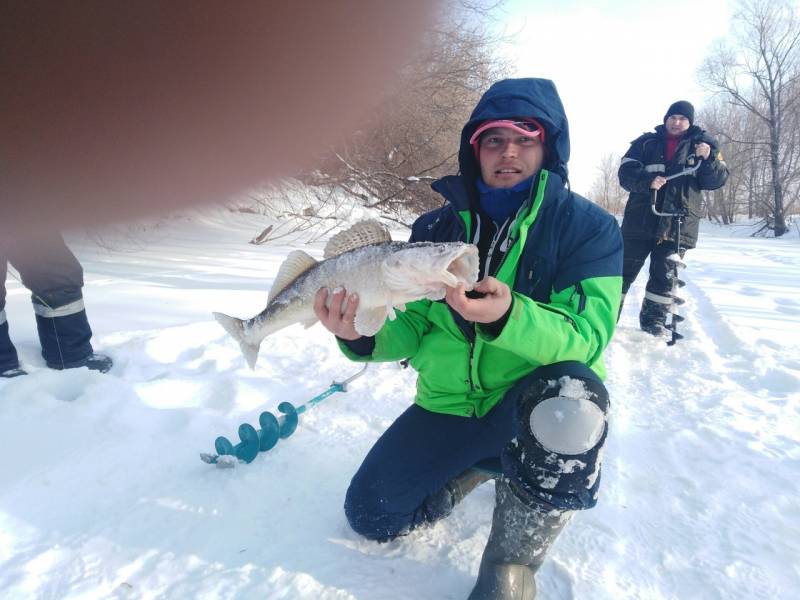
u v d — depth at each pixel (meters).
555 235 2.05
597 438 1.69
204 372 3.94
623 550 2.19
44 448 2.71
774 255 15.30
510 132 2.13
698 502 2.52
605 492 2.59
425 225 2.52
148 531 2.22
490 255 2.17
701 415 3.46
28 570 1.98
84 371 3.45
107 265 7.46
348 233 2.08
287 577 2.00
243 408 3.42
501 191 2.20
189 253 9.09
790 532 2.30
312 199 14.17
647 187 5.29
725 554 2.17
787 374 4.09
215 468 2.68
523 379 2.05
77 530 2.22
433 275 1.69
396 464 2.19
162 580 1.98
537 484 1.73
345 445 3.00
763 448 3.01
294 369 4.11
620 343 5.17
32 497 2.36
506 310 1.68
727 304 7.16
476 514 2.45
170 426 3.09
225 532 2.24
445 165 15.16
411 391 3.80
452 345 2.19
